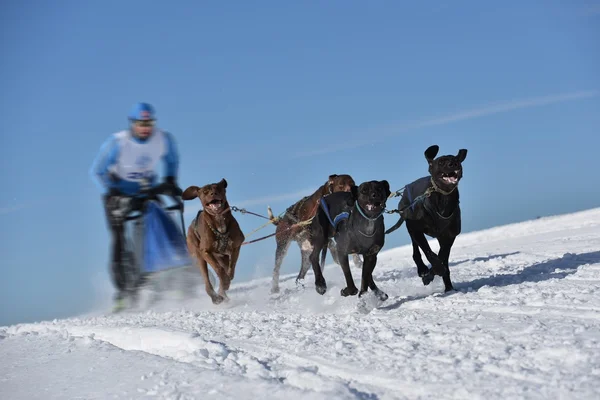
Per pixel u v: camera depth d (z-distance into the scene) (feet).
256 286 40.55
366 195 23.40
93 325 27.73
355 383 14.70
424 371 14.65
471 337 16.89
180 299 34.27
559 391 12.58
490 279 27.66
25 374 20.33
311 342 18.56
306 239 33.99
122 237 33.42
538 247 40.09
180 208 34.45
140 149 33.35
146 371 17.99
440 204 25.40
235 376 16.02
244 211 32.37
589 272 25.49
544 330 16.70
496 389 13.08
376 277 35.81
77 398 16.76
